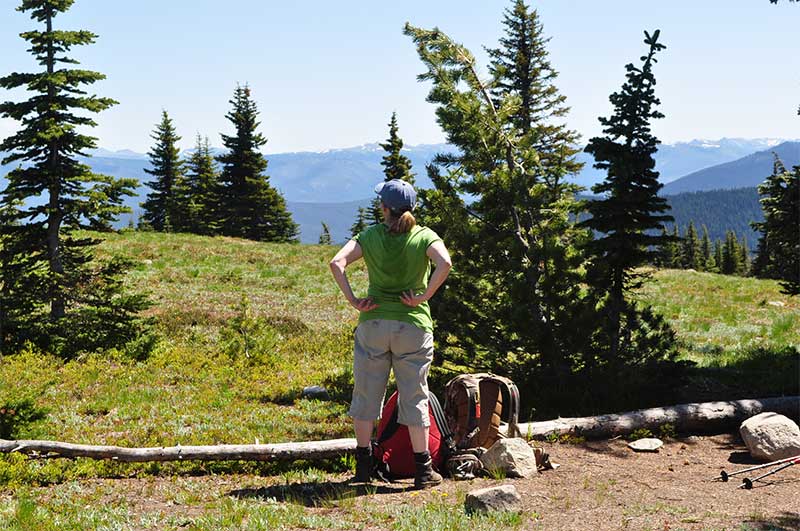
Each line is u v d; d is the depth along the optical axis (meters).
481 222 10.20
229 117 71.44
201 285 27.94
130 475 7.28
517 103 10.91
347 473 7.21
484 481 6.56
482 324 10.05
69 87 15.62
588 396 9.55
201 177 76.44
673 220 10.73
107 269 16.34
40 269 15.76
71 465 7.39
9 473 6.91
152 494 6.59
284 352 16.16
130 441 8.75
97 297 16.08
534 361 9.98
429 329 6.06
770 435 7.56
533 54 43.47
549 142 43.16
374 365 6.14
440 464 6.90
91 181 15.99
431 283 5.84
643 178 10.71
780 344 17.12
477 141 10.27
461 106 10.16
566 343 9.55
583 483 6.54
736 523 5.13
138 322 16.84
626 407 9.65
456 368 10.98
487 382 7.64
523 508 5.64
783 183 18.39
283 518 5.48
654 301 25.64
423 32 10.34
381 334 5.98
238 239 45.59
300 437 8.91
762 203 18.92
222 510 5.79
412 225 5.91
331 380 12.91
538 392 9.66
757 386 11.59
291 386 12.48
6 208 15.34
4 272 15.15
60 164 15.78
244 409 10.73
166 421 9.91
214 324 19.14
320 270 33.94
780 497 6.01
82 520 5.65
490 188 9.86
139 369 13.67
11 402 9.62
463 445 7.16
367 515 5.55
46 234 15.80
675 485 6.51
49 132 14.72
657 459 7.68
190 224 72.62
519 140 10.46
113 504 6.20
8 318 14.87
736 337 18.70
